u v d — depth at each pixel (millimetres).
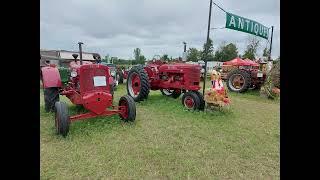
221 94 6066
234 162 3375
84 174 2930
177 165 3215
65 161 3242
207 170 3109
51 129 4457
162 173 2996
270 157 3576
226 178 2951
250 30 7352
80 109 6059
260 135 4543
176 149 3746
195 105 6102
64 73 5984
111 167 3111
